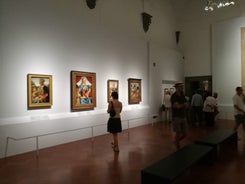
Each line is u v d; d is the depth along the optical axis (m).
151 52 11.77
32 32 6.43
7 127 5.79
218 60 13.31
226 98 13.02
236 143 6.55
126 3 10.41
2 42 5.73
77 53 7.80
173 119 5.97
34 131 6.42
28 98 6.26
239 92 6.87
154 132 9.15
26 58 6.27
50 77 6.82
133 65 10.55
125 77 10.05
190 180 4.17
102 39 8.85
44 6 6.78
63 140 7.26
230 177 4.30
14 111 5.98
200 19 14.09
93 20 8.64
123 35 9.99
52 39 6.98
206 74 13.98
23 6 6.21
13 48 5.97
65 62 7.38
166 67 13.06
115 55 9.48
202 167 4.88
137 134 8.73
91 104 8.18
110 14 9.48
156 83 12.17
